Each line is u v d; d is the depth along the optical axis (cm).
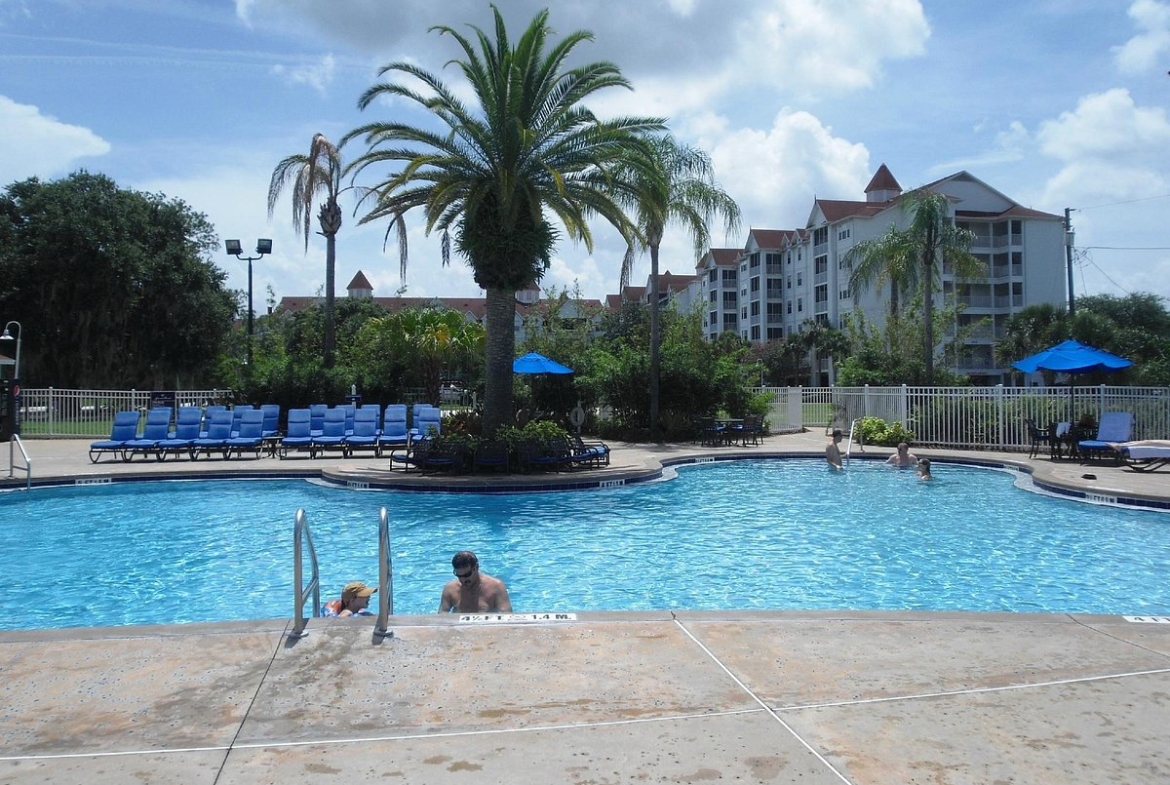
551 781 316
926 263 2673
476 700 393
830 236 6344
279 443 1945
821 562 938
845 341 5800
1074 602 764
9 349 3403
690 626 506
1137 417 1864
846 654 457
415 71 1617
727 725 366
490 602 628
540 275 1670
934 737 353
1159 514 1181
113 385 3859
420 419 2002
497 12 1585
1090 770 322
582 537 1090
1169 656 455
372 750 342
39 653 455
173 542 1062
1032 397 1966
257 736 355
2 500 1391
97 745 346
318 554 992
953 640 482
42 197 3512
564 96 1666
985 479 1648
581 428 2594
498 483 1446
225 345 4169
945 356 3884
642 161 1716
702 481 1638
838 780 315
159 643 473
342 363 3634
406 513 1273
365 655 454
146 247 3772
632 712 380
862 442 2175
